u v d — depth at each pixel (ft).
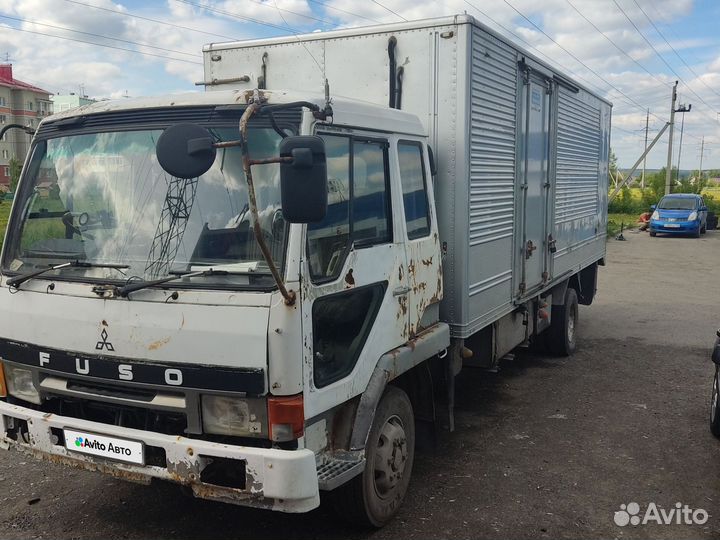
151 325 11.13
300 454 10.51
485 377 25.80
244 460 10.55
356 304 12.58
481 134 17.13
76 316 11.76
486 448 18.47
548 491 15.78
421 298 14.99
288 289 10.63
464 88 15.87
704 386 24.71
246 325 10.62
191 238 11.40
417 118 15.31
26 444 12.39
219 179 11.38
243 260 11.02
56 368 12.09
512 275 20.40
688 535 13.82
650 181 203.21
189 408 11.07
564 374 26.32
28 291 12.36
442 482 16.21
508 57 18.83
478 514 14.60
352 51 16.90
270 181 11.07
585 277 33.19
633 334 34.14
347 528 13.89
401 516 14.46
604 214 34.65
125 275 11.67
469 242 16.62
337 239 12.03
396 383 15.57
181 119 11.73
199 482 10.80
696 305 42.78
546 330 28.48
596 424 20.49
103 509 14.60
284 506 10.50
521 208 20.90
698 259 69.67
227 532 13.69
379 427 13.44
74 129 12.67
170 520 14.16
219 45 18.57
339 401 11.91
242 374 10.65
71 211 12.40
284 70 17.76
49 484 15.76
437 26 15.99
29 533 13.52
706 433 19.72
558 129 24.73
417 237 14.93
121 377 11.45
